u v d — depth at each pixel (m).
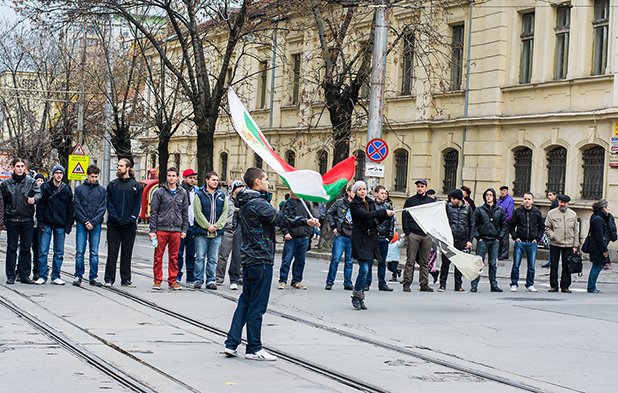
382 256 18.56
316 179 10.43
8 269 17.06
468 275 16.39
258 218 9.95
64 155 55.34
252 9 33.69
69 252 26.58
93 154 64.69
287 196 18.91
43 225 17.20
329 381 9.09
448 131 33.34
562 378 9.54
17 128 63.38
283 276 18.38
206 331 12.05
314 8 30.17
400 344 11.53
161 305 14.60
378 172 25.06
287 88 43.41
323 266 25.80
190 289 17.23
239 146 48.31
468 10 32.44
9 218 16.95
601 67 27.75
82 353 10.12
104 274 18.75
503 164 30.95
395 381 9.18
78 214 16.95
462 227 18.95
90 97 53.81
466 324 13.52
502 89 30.92
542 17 29.55
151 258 25.72
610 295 19.06
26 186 16.97
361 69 29.70
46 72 54.03
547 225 19.64
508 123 30.58
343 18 30.48
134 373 9.11
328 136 35.44
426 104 34.19
